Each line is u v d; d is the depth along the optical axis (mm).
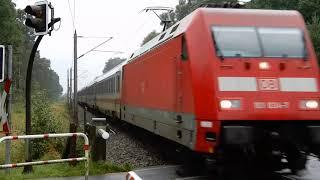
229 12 11000
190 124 10812
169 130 13195
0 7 55844
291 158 10797
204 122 10117
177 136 12219
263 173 11438
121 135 24438
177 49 12047
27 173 11664
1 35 56625
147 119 16594
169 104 13023
